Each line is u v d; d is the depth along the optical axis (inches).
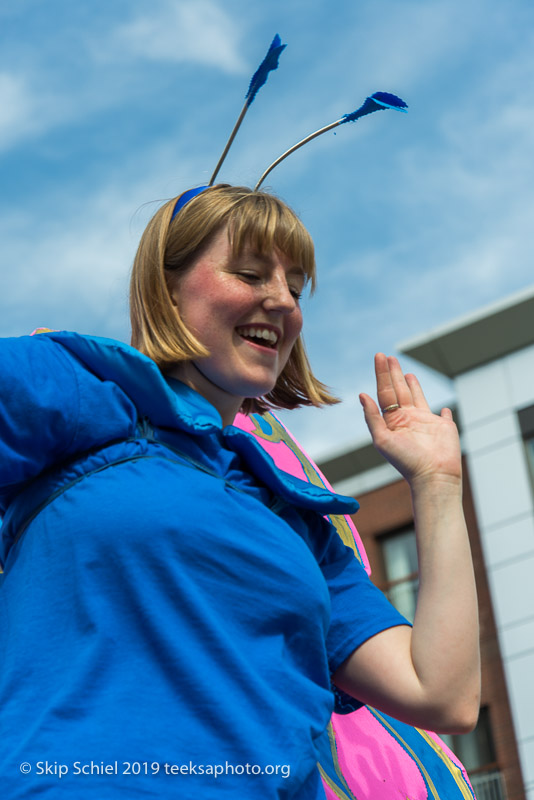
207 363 78.5
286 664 68.1
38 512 68.0
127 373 70.6
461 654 77.4
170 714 61.0
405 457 83.0
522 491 642.8
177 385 77.7
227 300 78.1
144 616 63.3
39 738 58.1
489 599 625.3
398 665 78.4
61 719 59.1
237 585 67.6
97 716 59.7
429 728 78.0
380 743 95.5
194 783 59.2
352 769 88.5
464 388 685.3
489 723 592.4
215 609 66.3
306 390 92.4
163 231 80.7
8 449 66.1
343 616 81.0
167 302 78.7
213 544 67.2
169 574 64.8
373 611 81.4
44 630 63.1
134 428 71.0
